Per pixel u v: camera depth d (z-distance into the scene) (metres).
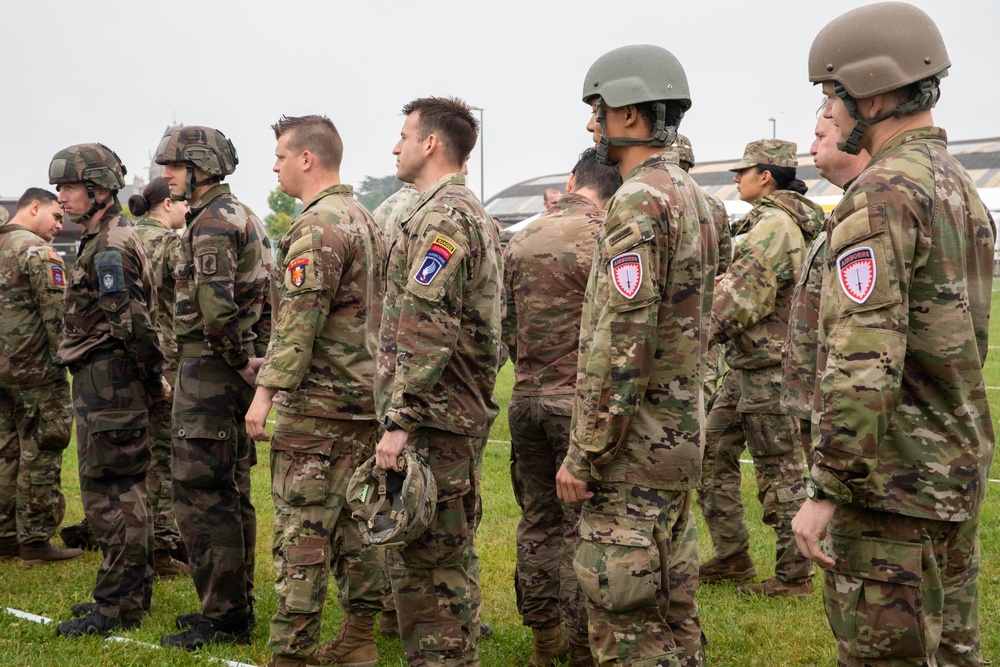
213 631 4.22
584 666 3.87
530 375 3.86
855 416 2.26
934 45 2.46
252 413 3.66
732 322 4.61
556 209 3.92
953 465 2.37
